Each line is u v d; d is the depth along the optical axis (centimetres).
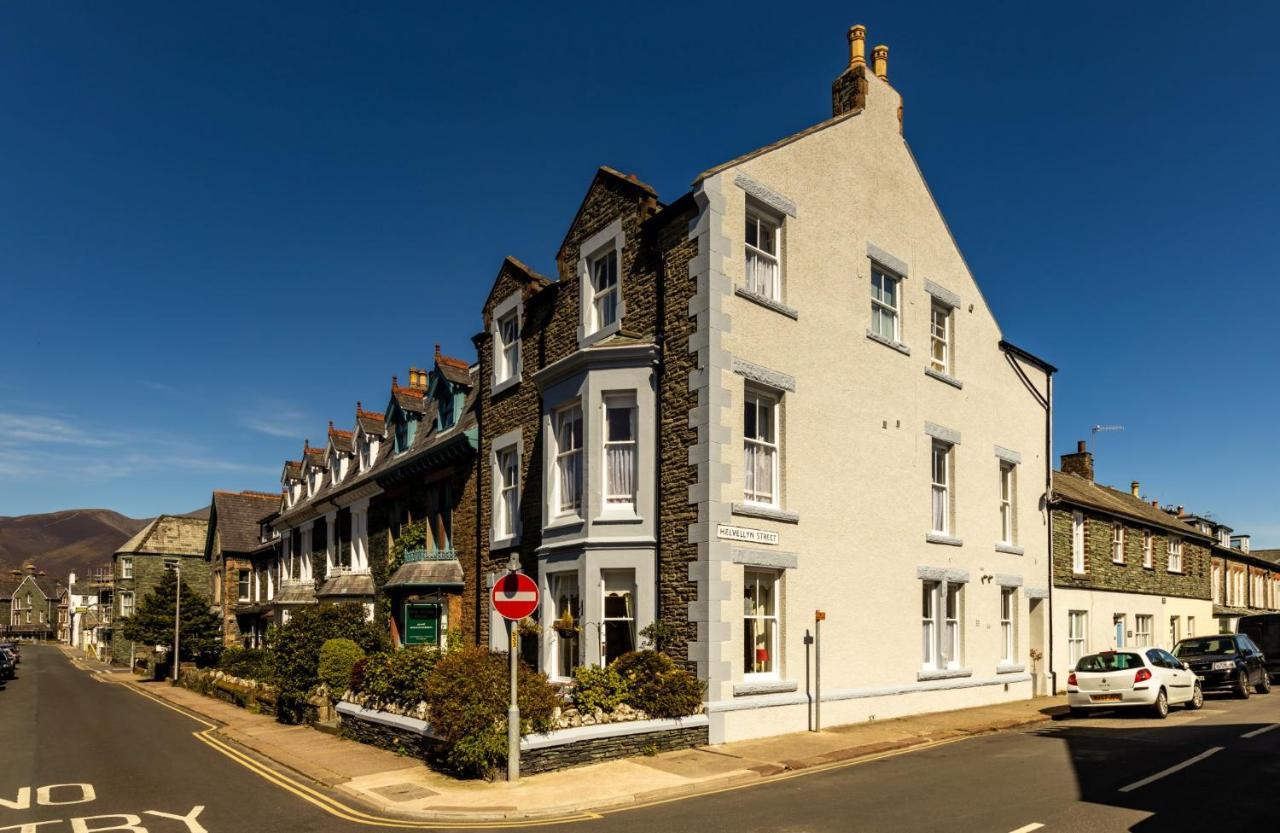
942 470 2073
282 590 3519
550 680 1614
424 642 2152
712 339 1463
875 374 1827
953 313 2142
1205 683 2328
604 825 934
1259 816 919
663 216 1585
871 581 1742
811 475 1630
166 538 6975
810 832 880
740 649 1449
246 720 2245
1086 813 941
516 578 1184
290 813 1052
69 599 12781
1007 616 2255
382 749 1521
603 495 1576
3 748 1747
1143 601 2994
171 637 4428
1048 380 2536
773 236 1661
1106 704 1839
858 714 1656
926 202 2072
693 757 1280
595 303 1795
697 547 1433
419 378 3394
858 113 1870
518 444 1964
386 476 2555
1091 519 2727
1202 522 4706
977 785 1105
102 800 1153
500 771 1168
